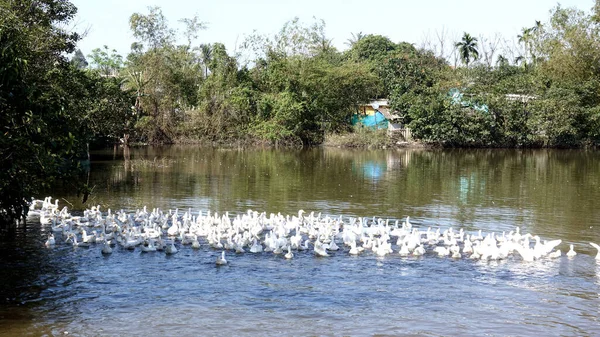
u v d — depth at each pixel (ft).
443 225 89.04
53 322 48.88
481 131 253.65
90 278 59.98
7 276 59.93
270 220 83.76
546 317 52.03
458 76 299.38
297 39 288.71
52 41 111.14
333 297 56.03
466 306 54.29
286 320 50.42
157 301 54.19
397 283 60.18
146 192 116.37
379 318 51.19
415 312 52.70
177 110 271.08
